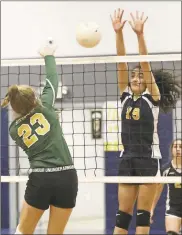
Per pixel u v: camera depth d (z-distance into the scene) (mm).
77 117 10469
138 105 5527
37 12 10773
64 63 5590
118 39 5656
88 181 5293
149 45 10398
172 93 6152
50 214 4586
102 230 10391
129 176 5320
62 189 4426
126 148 5613
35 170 4473
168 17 10391
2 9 10812
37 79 10484
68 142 10406
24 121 4555
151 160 5453
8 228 10469
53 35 10680
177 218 7551
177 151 7316
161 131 10055
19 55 10719
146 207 5340
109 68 10398
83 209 10516
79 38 5254
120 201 5441
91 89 10445
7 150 10203
